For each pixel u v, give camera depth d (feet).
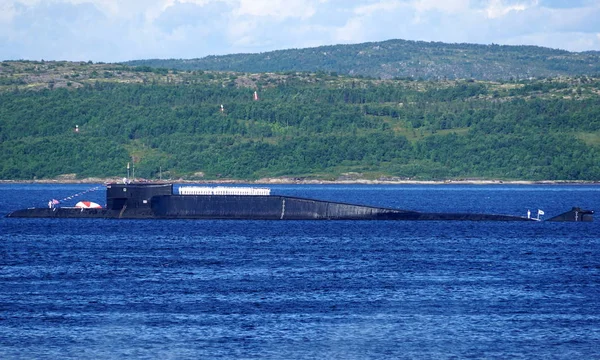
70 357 606.96
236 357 610.24
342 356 616.80
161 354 615.57
